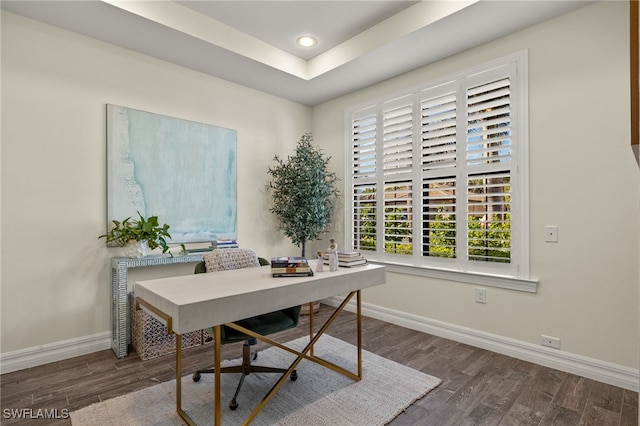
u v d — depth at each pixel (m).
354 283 2.28
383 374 2.48
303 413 2.00
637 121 0.81
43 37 2.63
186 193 3.40
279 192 4.04
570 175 2.52
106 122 2.92
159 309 1.67
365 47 3.12
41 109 2.63
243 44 3.15
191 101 3.46
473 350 2.93
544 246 2.64
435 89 3.31
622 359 2.30
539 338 2.66
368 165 3.94
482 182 3.01
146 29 2.72
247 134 3.94
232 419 1.95
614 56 2.34
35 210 2.60
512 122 2.80
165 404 2.08
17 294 2.53
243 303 1.71
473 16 2.55
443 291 3.24
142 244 2.92
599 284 2.39
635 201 2.26
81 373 2.47
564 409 2.06
